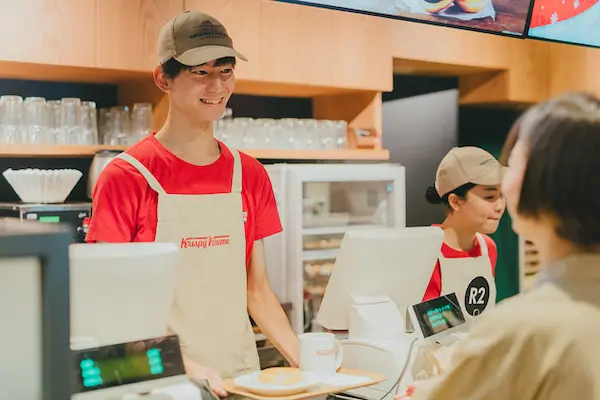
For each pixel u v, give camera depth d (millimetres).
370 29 4070
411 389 1757
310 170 3764
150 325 1577
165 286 1580
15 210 3135
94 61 3203
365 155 4152
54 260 834
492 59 4586
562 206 1202
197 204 2242
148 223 2207
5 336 818
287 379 1836
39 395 836
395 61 4332
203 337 2211
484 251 2789
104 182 2158
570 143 1186
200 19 2238
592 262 1232
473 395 1246
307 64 3850
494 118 5430
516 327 1225
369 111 4211
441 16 2748
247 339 2312
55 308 835
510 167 1299
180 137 2264
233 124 3799
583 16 3129
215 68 2211
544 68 4809
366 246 2117
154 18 3350
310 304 3912
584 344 1180
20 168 3641
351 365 2158
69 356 850
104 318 1501
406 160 4977
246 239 2361
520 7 2922
